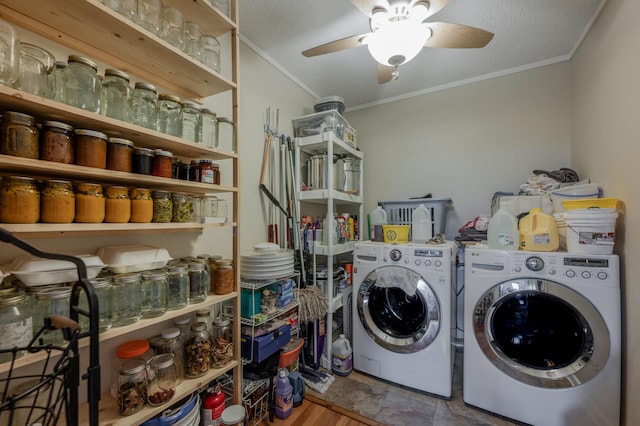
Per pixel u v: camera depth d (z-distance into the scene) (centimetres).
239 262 128
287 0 150
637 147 119
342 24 169
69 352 58
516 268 146
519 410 144
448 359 166
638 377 117
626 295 128
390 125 272
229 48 168
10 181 70
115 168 87
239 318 128
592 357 130
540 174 194
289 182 210
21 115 70
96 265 86
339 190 231
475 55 202
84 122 83
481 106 233
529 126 216
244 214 177
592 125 165
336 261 272
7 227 65
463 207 239
